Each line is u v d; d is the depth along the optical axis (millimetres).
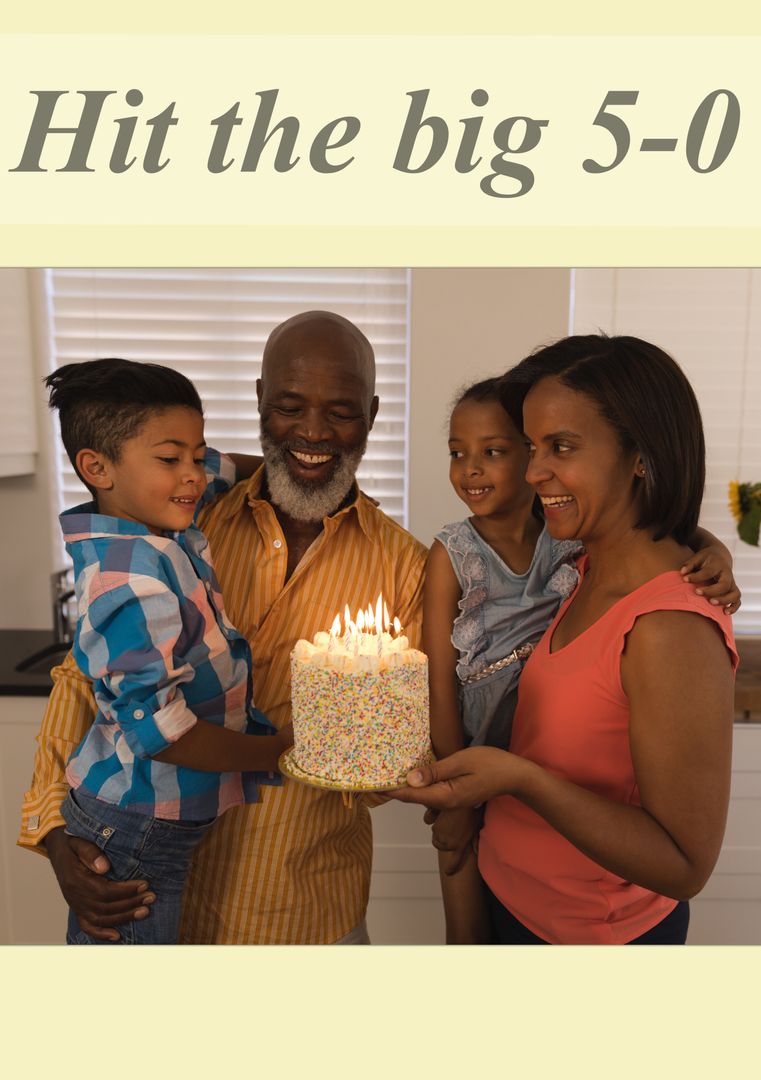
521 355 2307
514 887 1108
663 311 2547
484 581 1280
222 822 1289
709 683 886
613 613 962
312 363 1268
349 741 962
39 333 2525
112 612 1075
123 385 1144
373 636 1070
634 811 919
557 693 1012
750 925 2219
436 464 2359
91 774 1158
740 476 2615
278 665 1331
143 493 1154
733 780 2166
